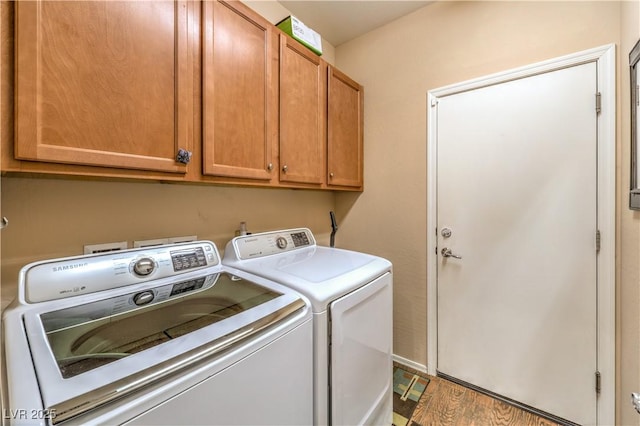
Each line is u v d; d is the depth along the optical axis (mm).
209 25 1079
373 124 2121
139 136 888
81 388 475
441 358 1852
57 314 760
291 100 1481
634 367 1128
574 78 1379
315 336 926
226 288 1010
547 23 1444
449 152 1771
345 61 2266
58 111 730
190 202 1409
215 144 1104
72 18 751
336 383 993
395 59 1992
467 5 1688
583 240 1376
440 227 1823
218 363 624
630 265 1180
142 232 1231
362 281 1155
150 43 911
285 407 803
